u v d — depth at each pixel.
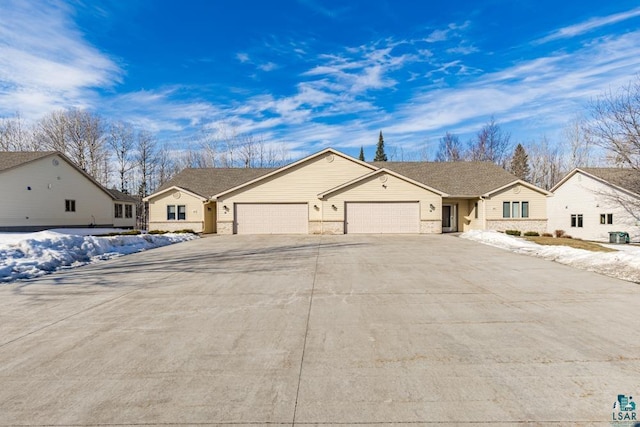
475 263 10.02
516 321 4.89
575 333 4.38
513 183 21.78
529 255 11.58
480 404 2.81
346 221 20.91
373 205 20.88
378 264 9.95
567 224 25.83
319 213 21.08
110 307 5.73
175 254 12.43
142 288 7.11
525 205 22.03
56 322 4.98
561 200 26.45
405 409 2.75
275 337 4.34
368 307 5.66
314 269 9.20
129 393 3.04
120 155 41.62
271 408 2.79
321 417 2.66
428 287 7.07
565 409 2.72
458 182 23.50
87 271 9.05
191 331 4.58
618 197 20.30
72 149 38.12
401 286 7.18
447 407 2.77
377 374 3.34
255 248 14.06
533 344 4.04
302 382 3.20
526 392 2.98
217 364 3.59
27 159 22.41
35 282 7.72
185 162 44.12
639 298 6.07
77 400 2.93
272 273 8.67
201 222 23.31
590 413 2.66
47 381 3.26
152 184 43.31
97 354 3.86
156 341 4.24
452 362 3.58
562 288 6.87
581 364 3.50
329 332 4.51
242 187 21.36
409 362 3.60
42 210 23.22
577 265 9.43
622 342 4.07
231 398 2.94
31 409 2.80
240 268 9.42
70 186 25.31
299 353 3.85
